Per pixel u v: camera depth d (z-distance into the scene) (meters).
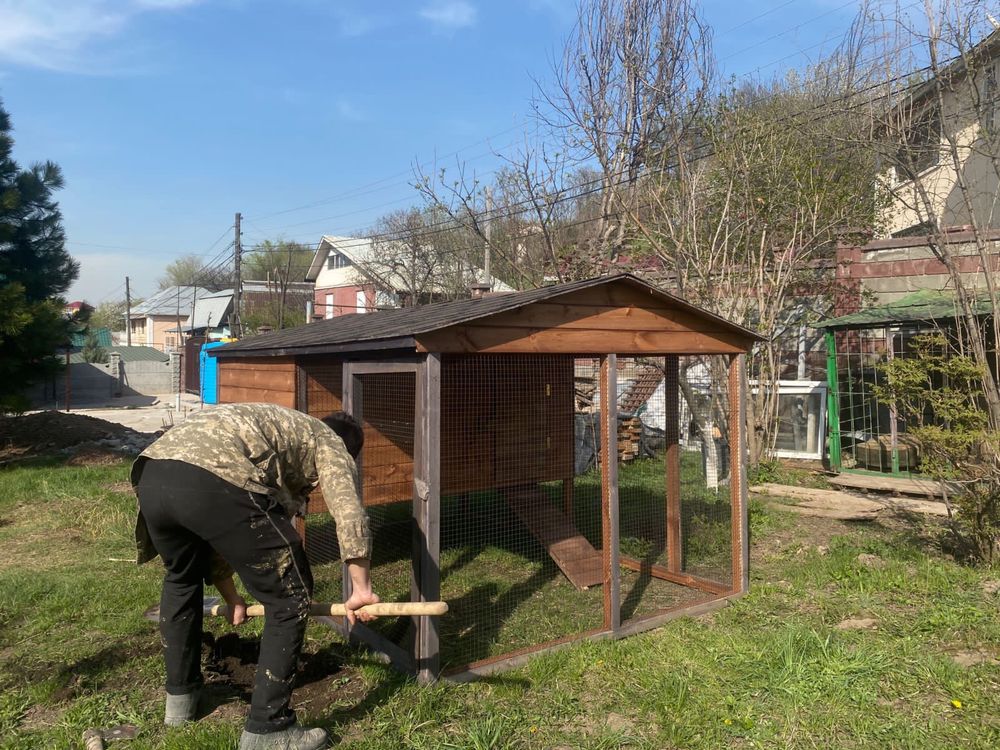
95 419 15.59
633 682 3.66
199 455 2.85
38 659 3.98
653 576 5.61
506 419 5.35
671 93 11.09
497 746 3.07
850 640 4.08
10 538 6.73
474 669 3.74
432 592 3.60
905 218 12.61
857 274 10.62
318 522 6.75
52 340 12.07
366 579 3.02
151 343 52.31
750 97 13.98
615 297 4.32
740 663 3.84
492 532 6.02
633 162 12.09
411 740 3.10
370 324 5.25
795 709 3.35
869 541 6.15
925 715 3.28
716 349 4.86
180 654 3.24
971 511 5.34
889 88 8.20
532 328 3.95
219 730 3.11
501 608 4.86
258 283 44.94
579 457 7.30
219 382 7.16
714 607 4.79
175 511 2.83
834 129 9.75
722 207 9.58
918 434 5.38
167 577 3.25
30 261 12.96
